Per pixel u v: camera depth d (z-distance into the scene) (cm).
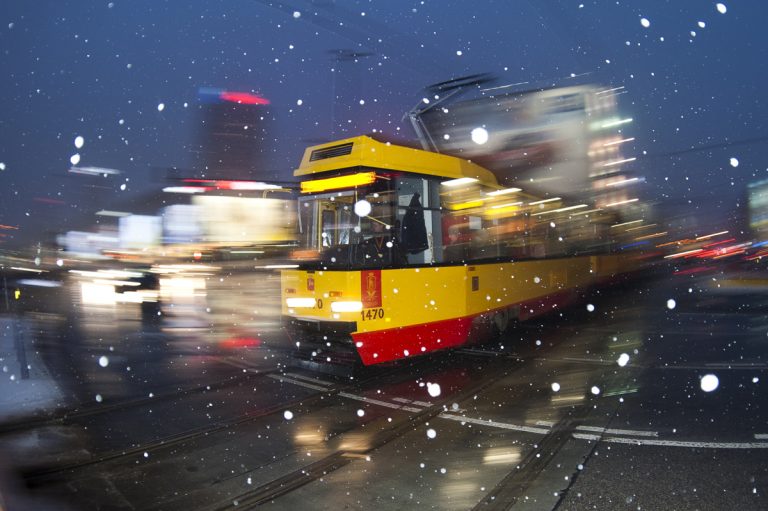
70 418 579
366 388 699
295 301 782
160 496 400
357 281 712
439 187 863
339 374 734
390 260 764
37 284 2075
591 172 1520
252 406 623
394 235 773
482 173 1001
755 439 470
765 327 1003
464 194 919
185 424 561
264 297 1677
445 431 530
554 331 1096
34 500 394
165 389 692
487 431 525
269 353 917
